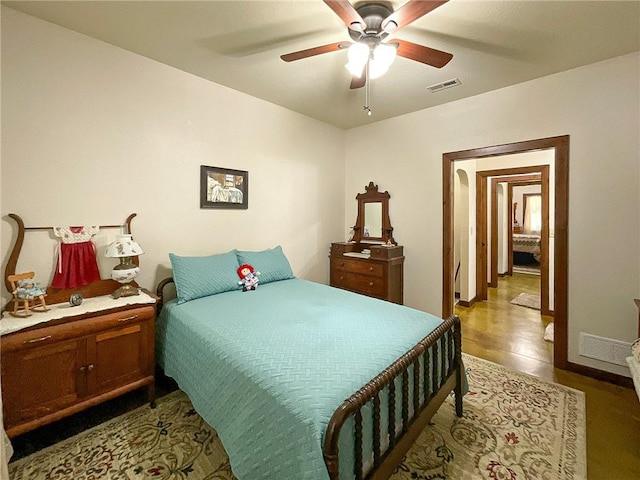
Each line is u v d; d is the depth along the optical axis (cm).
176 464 165
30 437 185
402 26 168
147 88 249
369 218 414
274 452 122
